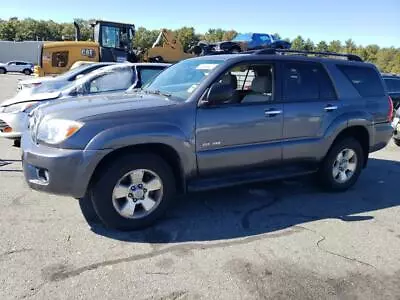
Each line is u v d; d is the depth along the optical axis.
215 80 4.48
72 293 3.06
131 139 3.92
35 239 3.90
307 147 5.18
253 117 4.66
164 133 4.07
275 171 5.09
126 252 3.72
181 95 4.50
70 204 4.80
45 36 99.62
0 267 3.37
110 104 4.21
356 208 5.13
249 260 3.65
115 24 20.45
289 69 5.08
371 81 5.93
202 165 4.43
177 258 3.64
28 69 50.97
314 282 3.34
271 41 25.81
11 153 7.29
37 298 2.98
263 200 5.28
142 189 4.19
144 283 3.23
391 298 3.17
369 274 3.51
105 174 3.98
